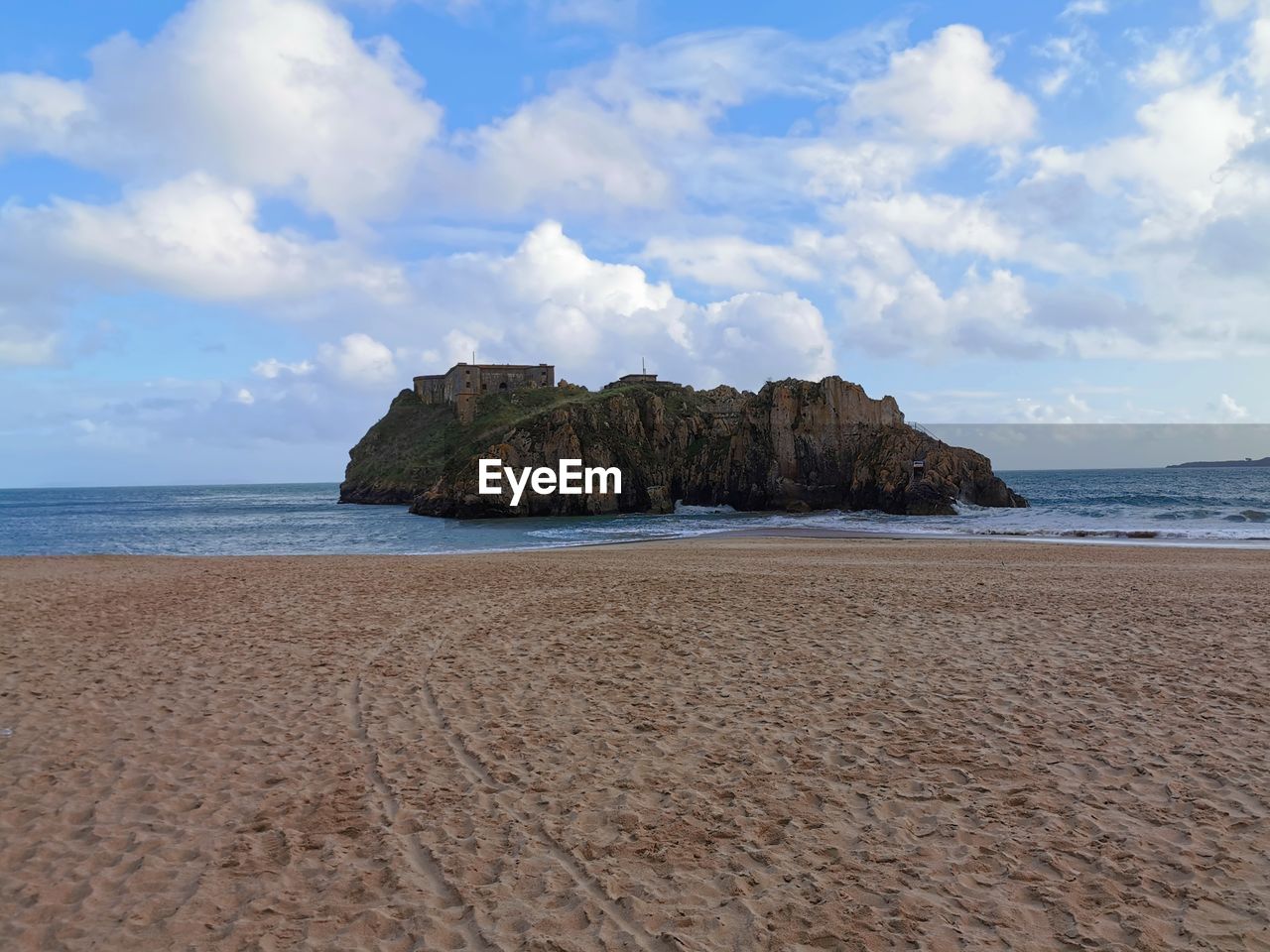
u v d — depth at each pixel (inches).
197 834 226.4
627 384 4350.4
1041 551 1086.4
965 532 1569.9
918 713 331.6
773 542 1378.0
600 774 272.1
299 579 805.2
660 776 269.1
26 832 227.0
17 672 402.9
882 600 616.4
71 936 175.9
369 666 418.3
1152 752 283.3
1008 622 521.0
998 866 207.8
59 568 956.6
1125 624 508.7
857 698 353.4
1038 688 363.9
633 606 607.2
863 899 192.4
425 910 187.5
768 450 2856.8
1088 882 198.5
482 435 3710.6
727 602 617.6
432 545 1603.1
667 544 1400.1
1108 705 337.1
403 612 589.3
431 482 4069.9
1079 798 246.8
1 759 283.6
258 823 233.1
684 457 3253.0
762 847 219.5
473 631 515.5
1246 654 419.8
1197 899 189.3
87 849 217.0
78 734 310.3
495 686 380.2
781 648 454.9
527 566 932.0
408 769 276.5
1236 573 781.9
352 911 187.2
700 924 182.2
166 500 6072.8
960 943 173.9
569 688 376.5
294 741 304.0
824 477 2802.7
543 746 299.1
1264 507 2212.1
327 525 2534.5
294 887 198.2
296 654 448.1
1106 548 1127.6
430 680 390.6
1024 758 280.5
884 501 2491.4
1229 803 240.4
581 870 207.5
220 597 669.3
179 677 394.6
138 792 255.1
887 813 239.5
